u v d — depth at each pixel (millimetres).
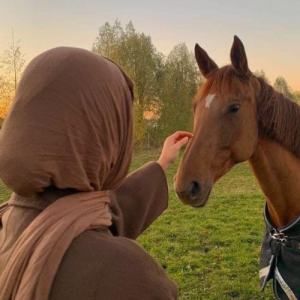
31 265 710
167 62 32125
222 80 2512
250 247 6195
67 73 759
